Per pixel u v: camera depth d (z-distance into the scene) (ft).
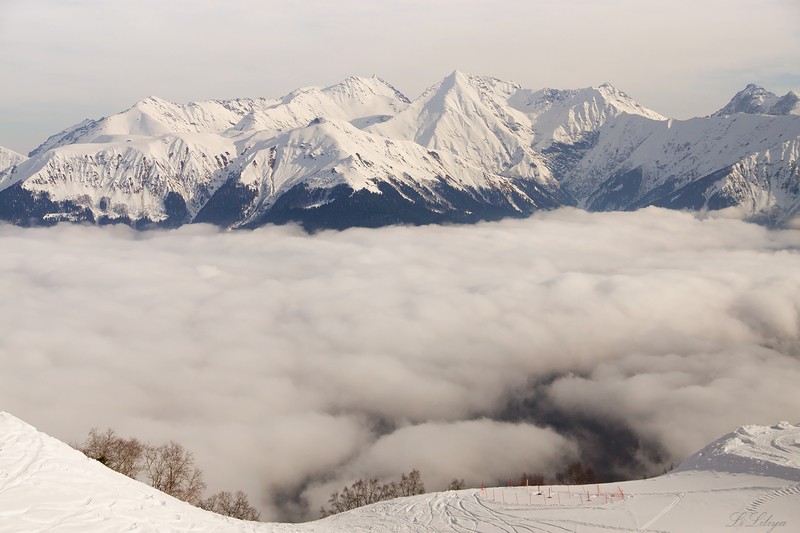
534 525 152.25
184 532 111.75
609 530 142.61
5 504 96.37
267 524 154.71
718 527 137.08
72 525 97.30
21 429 120.57
